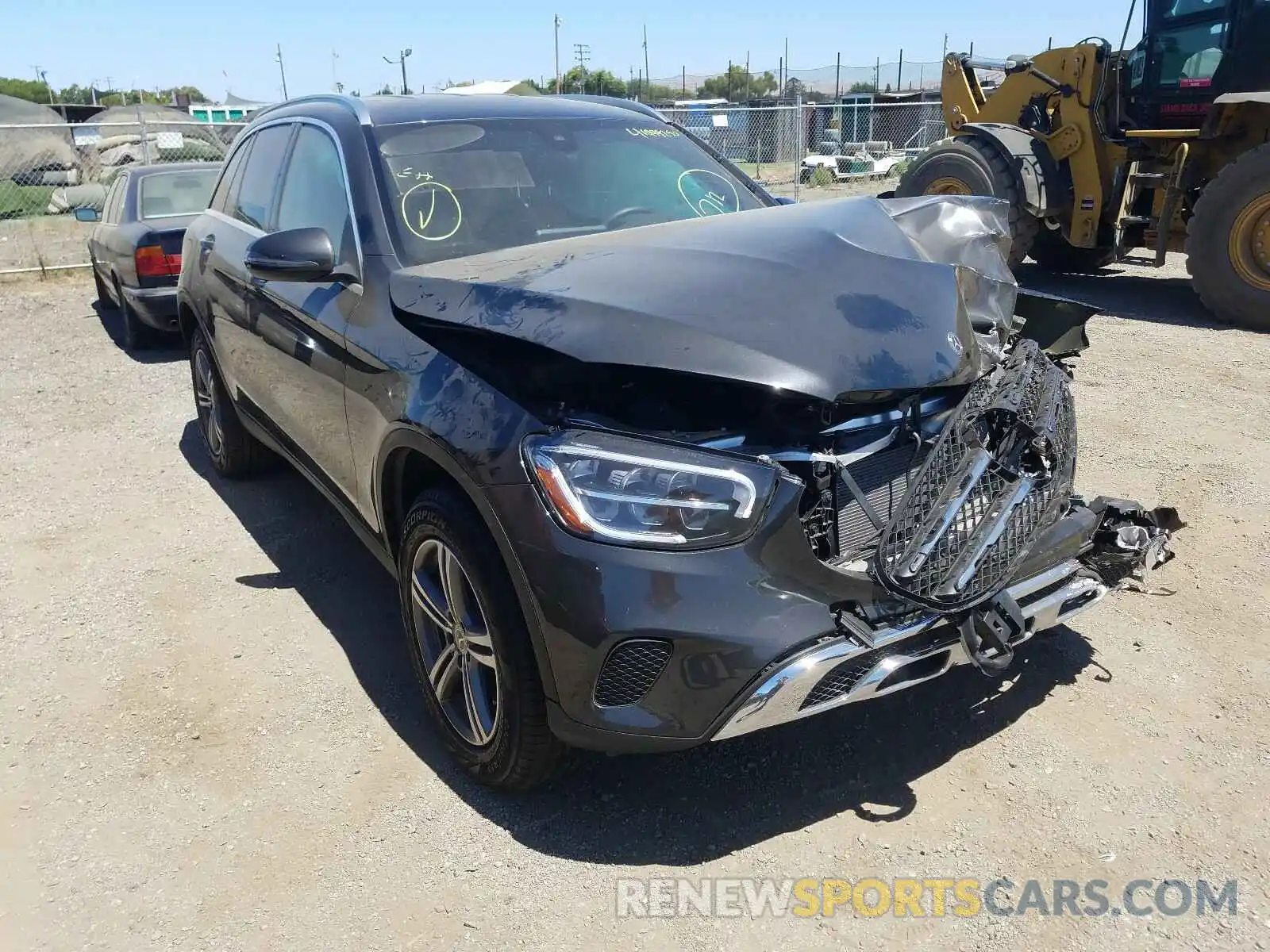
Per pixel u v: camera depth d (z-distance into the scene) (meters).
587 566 2.35
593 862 2.62
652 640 2.34
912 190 10.44
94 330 10.07
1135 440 5.39
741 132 24.36
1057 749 2.96
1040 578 2.73
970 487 2.48
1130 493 4.68
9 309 11.33
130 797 2.93
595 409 2.47
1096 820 2.68
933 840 2.64
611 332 2.49
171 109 26.00
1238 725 3.03
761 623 2.35
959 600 2.47
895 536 2.46
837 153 26.00
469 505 2.66
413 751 3.11
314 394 3.62
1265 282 8.05
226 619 3.96
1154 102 9.27
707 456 2.38
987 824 2.68
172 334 9.01
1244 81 8.52
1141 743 2.97
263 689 3.46
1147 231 9.59
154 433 6.46
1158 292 10.06
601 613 2.33
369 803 2.88
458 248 3.43
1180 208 9.38
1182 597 3.77
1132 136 9.30
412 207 3.49
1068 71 9.60
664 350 2.43
